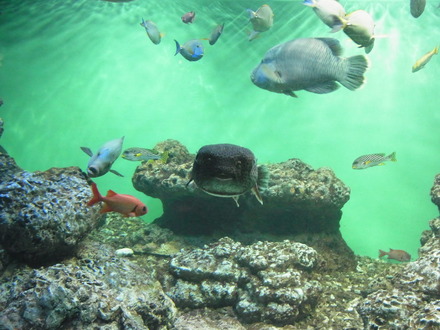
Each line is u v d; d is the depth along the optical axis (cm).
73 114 407
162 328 151
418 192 336
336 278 248
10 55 409
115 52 413
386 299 149
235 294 196
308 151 370
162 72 407
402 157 346
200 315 192
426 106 350
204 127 396
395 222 336
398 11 366
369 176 349
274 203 265
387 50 365
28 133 405
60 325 118
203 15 404
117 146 192
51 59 414
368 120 360
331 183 269
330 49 161
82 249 172
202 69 403
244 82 393
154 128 401
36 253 151
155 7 409
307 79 164
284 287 187
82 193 170
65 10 412
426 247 218
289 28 387
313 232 280
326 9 169
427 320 122
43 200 155
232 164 61
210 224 289
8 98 407
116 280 158
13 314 120
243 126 388
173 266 211
